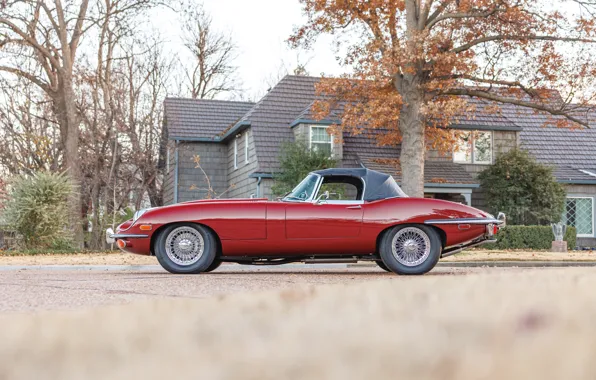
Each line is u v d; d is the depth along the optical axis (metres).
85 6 22.77
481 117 23.95
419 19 18.22
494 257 13.58
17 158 23.73
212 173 25.72
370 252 7.66
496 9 16.69
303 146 20.56
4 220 17.33
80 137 22.81
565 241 19.14
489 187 21.83
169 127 25.50
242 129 23.45
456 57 16.58
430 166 22.78
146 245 7.51
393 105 17.12
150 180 23.12
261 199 7.76
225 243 7.46
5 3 20.84
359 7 17.95
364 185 7.66
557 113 17.95
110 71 22.70
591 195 23.75
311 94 23.94
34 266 11.27
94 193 21.16
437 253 7.52
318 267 11.33
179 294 4.56
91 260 12.77
